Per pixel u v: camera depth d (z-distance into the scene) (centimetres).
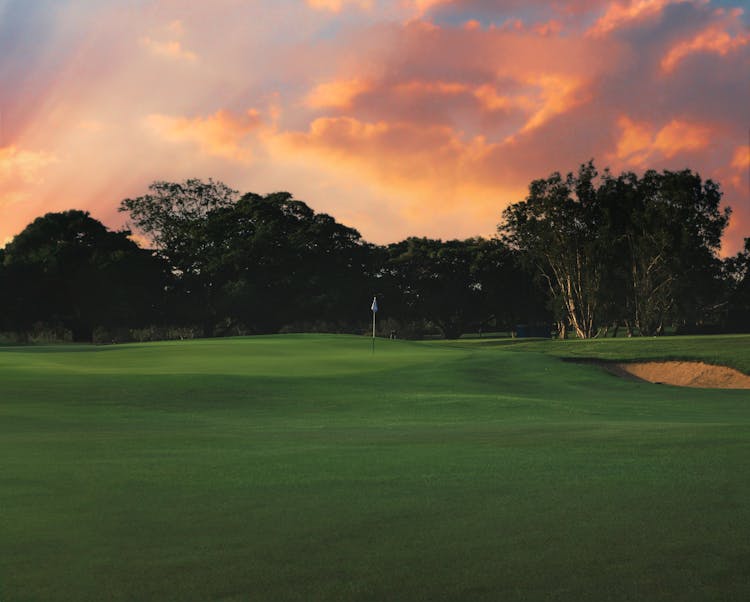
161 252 9525
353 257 9738
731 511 645
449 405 1928
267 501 701
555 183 7988
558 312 8194
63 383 2252
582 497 707
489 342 7012
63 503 696
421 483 787
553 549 533
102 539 568
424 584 460
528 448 1050
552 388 2548
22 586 460
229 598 438
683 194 7419
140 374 2491
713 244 7688
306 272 9262
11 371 2647
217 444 1135
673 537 562
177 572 486
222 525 609
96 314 8869
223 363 3091
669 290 7619
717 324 9225
